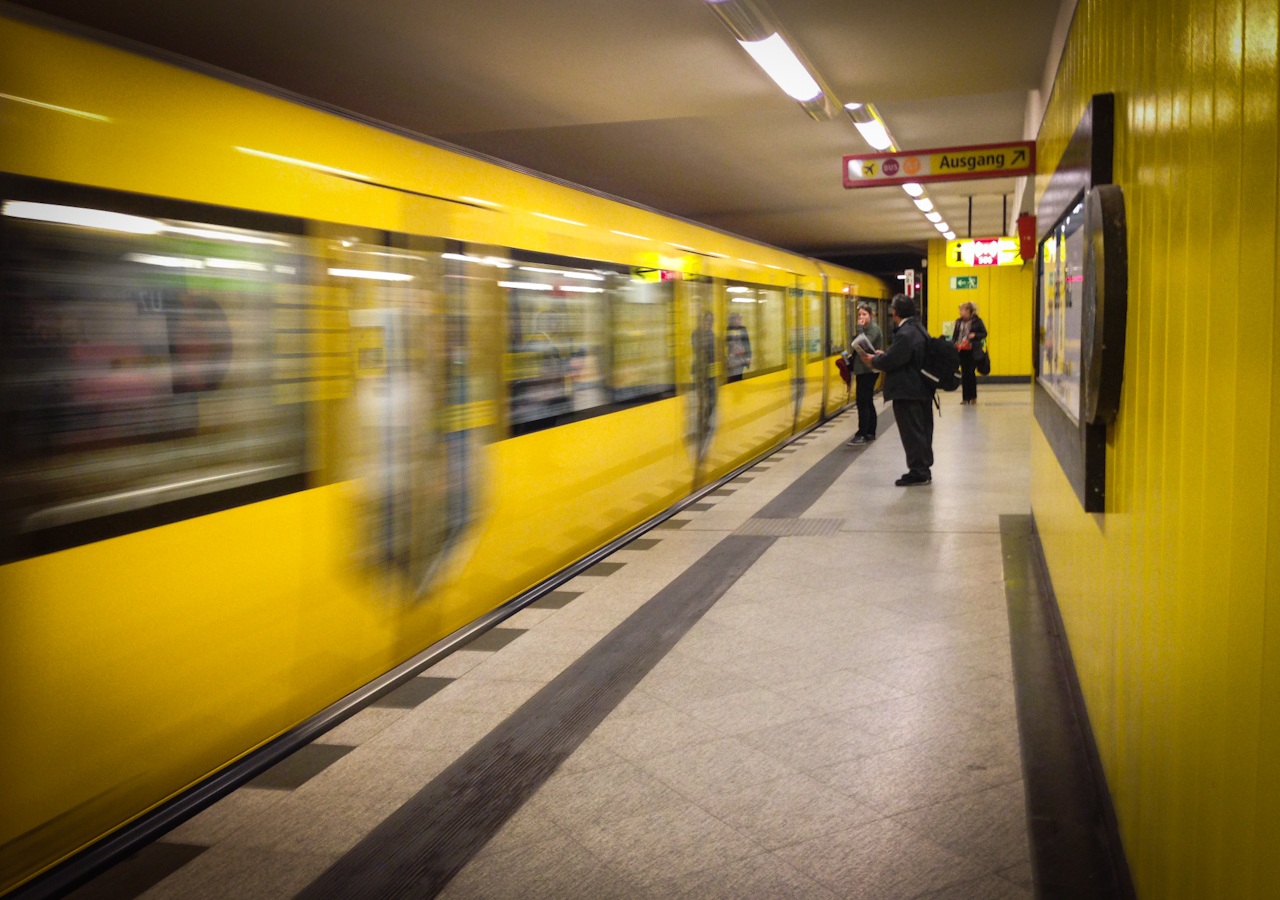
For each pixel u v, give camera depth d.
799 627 5.46
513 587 5.96
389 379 4.64
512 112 9.62
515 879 3.06
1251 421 1.59
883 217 21.17
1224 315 1.76
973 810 3.40
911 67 8.38
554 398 6.45
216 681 3.65
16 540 2.93
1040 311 6.90
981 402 19.56
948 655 4.95
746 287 11.73
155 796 3.42
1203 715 1.88
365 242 4.48
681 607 5.88
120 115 3.31
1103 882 2.94
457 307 5.25
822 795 3.54
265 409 3.87
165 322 3.43
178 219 3.50
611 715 4.31
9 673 2.90
